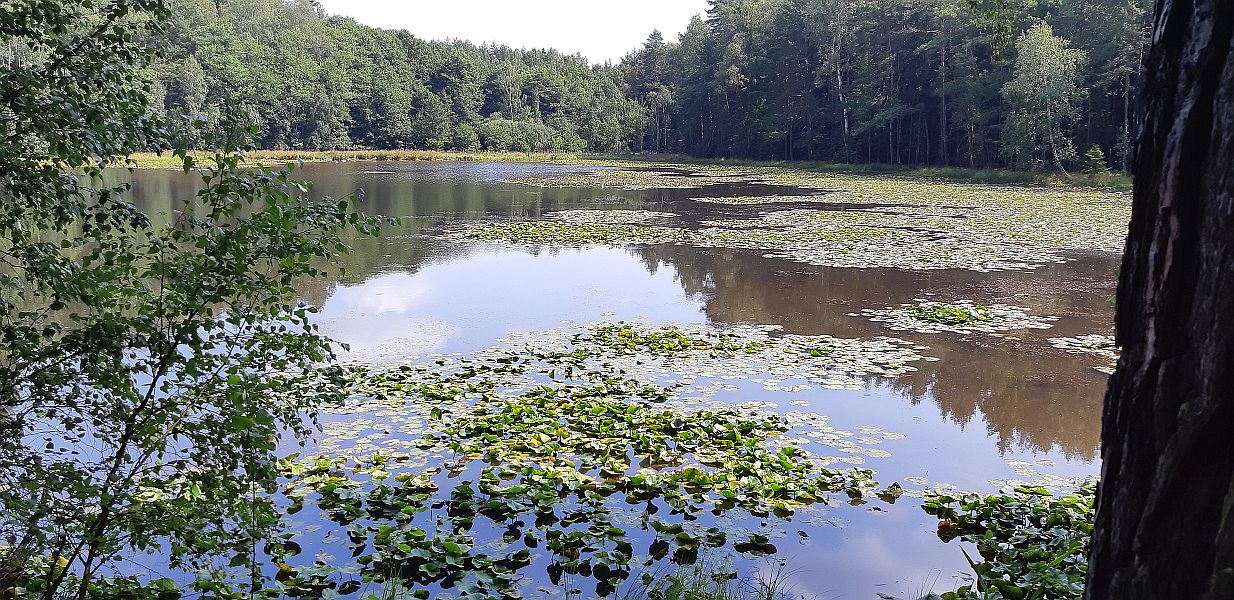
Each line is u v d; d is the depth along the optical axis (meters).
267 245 3.38
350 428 6.58
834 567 4.60
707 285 13.02
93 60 3.21
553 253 16.38
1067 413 7.25
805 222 21.62
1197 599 1.70
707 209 25.59
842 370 8.38
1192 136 1.72
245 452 3.28
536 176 45.28
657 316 10.93
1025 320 10.64
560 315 10.93
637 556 4.63
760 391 7.70
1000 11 10.36
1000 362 8.73
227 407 3.23
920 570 4.60
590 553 4.65
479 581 4.31
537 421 6.59
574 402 7.13
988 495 5.51
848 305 11.59
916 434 6.73
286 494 5.32
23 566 3.21
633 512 5.16
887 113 47.16
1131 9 35.75
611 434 6.39
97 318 3.29
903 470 6.01
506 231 19.91
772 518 5.14
